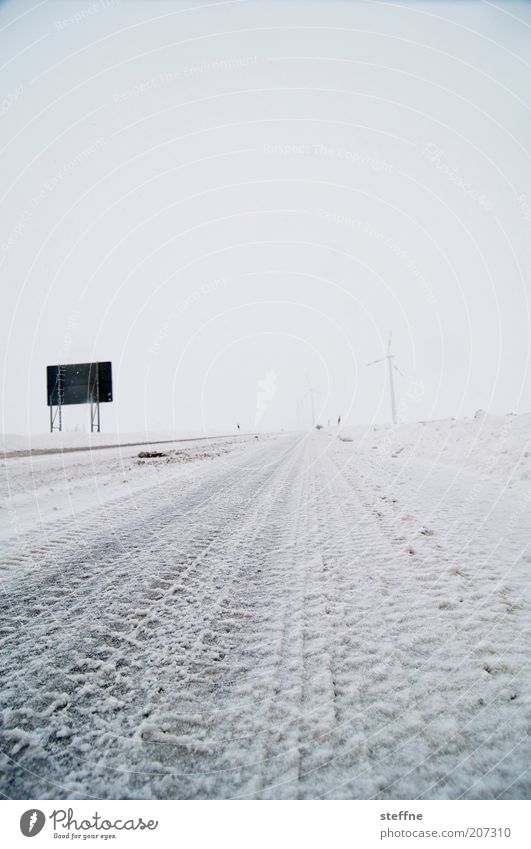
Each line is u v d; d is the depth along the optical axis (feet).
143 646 7.19
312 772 4.79
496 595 8.32
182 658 6.79
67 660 6.87
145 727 5.45
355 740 5.10
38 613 8.48
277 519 15.19
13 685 6.31
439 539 11.77
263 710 5.63
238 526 14.44
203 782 4.78
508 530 12.16
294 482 23.30
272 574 10.05
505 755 4.86
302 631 7.40
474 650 6.62
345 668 6.34
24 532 14.44
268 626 7.64
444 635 7.06
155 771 4.91
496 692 5.75
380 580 9.31
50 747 5.24
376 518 14.43
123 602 8.85
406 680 6.03
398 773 4.73
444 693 5.76
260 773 4.82
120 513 16.98
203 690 6.05
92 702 5.92
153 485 24.30
